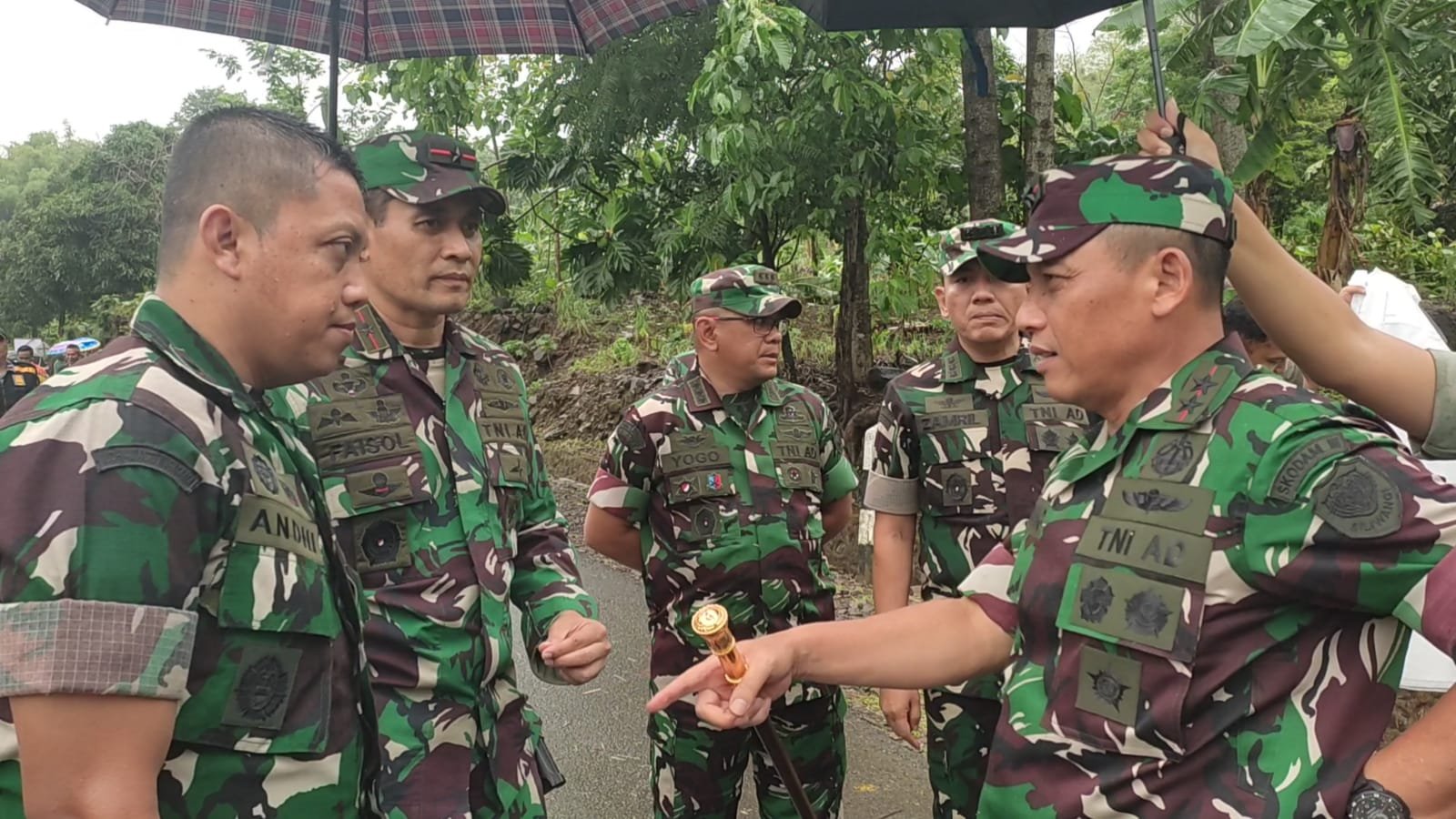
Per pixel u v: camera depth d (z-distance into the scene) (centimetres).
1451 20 318
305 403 190
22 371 906
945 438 259
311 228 129
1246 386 126
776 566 273
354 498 187
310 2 227
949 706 246
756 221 657
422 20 239
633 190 699
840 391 691
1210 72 347
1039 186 144
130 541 107
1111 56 937
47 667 101
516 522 211
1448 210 758
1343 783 113
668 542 276
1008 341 262
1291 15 265
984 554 254
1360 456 113
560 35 246
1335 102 622
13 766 108
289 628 126
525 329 1255
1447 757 109
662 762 268
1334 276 382
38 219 2391
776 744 176
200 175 127
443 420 202
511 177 707
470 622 192
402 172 195
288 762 125
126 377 115
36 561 103
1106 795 125
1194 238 130
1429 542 107
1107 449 137
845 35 539
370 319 199
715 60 535
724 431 279
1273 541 115
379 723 178
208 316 128
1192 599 120
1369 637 117
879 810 343
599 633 195
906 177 581
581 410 1026
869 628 156
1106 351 133
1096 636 127
